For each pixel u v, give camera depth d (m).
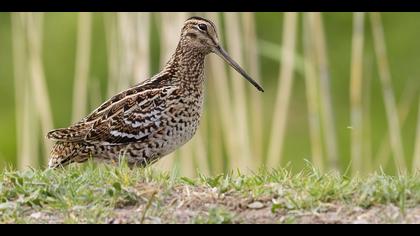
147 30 14.77
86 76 15.07
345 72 20.22
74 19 20.00
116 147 11.72
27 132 15.13
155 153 11.87
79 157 11.79
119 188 9.51
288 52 14.80
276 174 10.11
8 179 9.97
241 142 14.72
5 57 20.45
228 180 9.85
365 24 21.45
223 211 9.13
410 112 19.70
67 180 9.87
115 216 9.22
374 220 9.05
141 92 11.80
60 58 19.80
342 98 19.98
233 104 15.10
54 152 11.87
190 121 11.99
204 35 12.15
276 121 14.77
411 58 20.31
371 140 19.30
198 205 9.44
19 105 15.41
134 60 14.67
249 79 12.36
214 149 15.05
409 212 9.16
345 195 9.40
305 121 19.48
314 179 9.87
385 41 20.48
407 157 19.14
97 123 11.71
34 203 9.50
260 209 9.33
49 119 14.89
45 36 19.91
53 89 19.58
